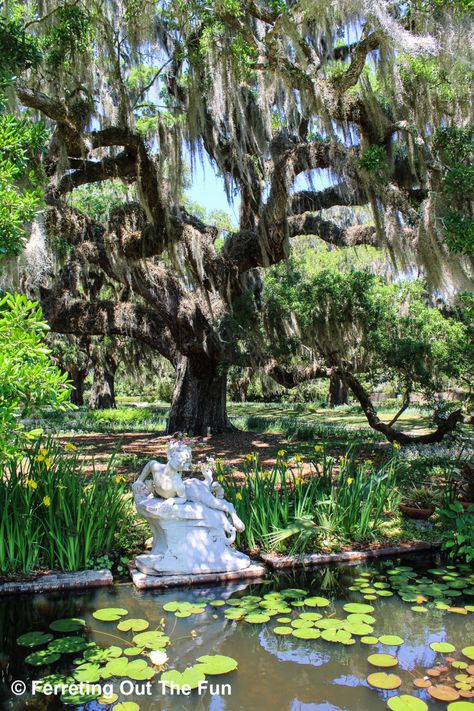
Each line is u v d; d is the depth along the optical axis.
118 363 25.33
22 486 4.88
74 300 14.98
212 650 3.30
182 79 10.91
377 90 9.54
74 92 8.45
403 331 10.86
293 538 5.39
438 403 11.02
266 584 4.52
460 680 2.96
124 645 3.33
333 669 3.09
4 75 4.73
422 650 3.32
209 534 4.77
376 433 15.15
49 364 2.82
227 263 12.04
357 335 11.42
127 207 11.34
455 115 8.43
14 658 3.16
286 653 3.27
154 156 10.69
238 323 12.25
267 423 17.98
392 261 8.80
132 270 12.34
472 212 7.46
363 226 12.68
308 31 9.03
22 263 6.64
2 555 4.49
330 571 4.86
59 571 4.61
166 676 2.96
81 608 3.96
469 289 8.16
